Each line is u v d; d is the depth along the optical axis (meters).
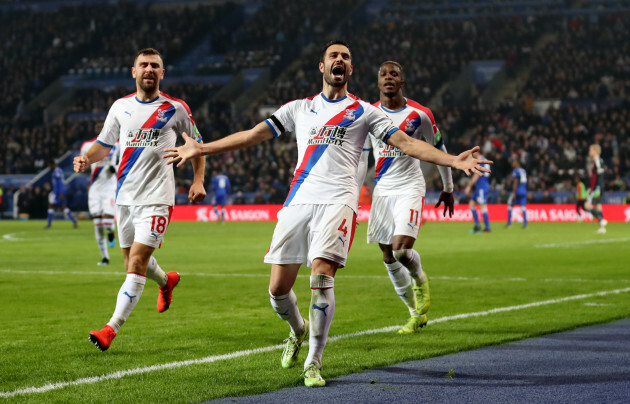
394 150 8.67
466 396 5.43
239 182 43.41
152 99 8.08
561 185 39.00
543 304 10.23
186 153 6.09
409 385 5.79
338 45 6.32
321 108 6.39
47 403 5.22
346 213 6.22
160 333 8.16
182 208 42.06
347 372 6.25
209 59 57.62
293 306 6.44
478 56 51.59
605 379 5.95
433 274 14.18
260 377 6.04
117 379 5.96
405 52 52.72
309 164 6.32
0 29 62.19
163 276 8.47
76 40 60.16
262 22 59.41
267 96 52.06
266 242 23.34
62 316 9.41
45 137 49.59
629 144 40.56
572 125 42.69
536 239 24.03
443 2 58.41
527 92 46.97
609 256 17.86
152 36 59.22
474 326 8.51
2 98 55.31
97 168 15.99
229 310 9.90
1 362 6.66
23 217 44.53
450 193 8.91
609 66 47.84
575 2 55.84
